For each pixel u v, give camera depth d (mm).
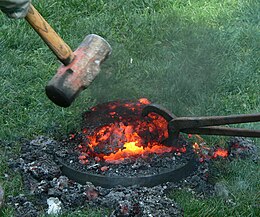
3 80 7512
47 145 6418
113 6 8984
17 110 7086
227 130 5863
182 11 8906
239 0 9109
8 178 6168
